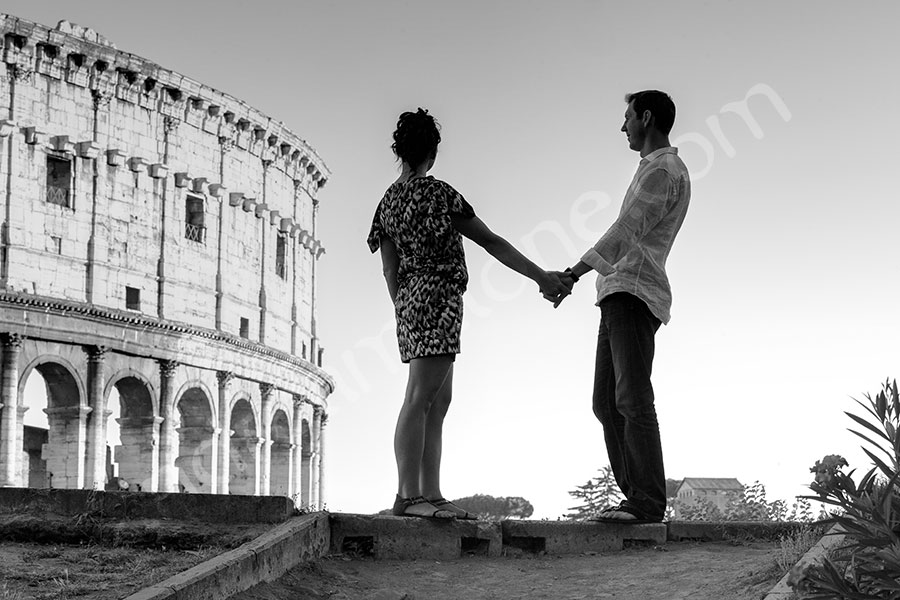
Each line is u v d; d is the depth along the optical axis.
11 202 65.50
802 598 7.49
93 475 66.75
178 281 74.44
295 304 87.81
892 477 7.27
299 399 87.00
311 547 12.24
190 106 76.19
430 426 13.43
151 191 73.31
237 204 79.75
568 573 12.49
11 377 63.06
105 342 67.94
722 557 12.95
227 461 76.62
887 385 7.59
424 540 12.98
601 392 14.67
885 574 7.19
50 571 11.28
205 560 10.94
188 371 74.06
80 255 68.69
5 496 13.57
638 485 14.08
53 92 68.56
